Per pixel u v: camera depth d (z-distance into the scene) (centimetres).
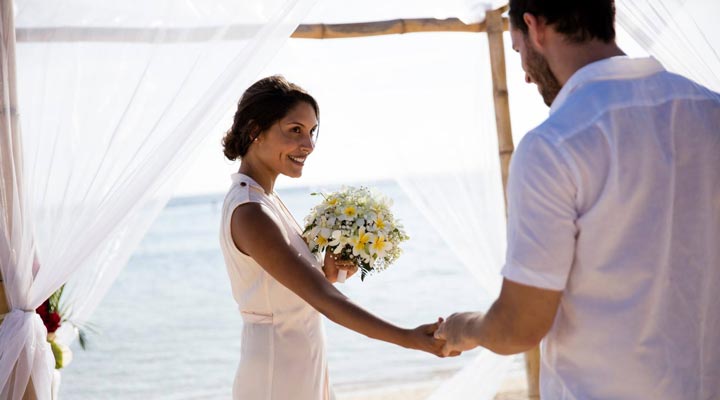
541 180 138
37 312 300
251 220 227
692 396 146
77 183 254
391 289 1210
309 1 251
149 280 1616
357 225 246
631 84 144
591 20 148
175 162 255
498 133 360
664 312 143
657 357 143
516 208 142
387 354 732
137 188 252
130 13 253
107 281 301
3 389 256
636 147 140
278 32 250
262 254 226
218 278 1588
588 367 146
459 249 359
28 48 256
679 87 146
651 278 142
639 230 141
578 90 146
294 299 239
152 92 251
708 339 148
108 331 1033
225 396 684
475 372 356
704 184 144
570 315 147
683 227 144
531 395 365
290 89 242
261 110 238
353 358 725
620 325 143
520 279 139
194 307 1220
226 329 1022
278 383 236
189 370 798
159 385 741
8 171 255
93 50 254
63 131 254
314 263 243
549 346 153
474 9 357
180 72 250
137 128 251
